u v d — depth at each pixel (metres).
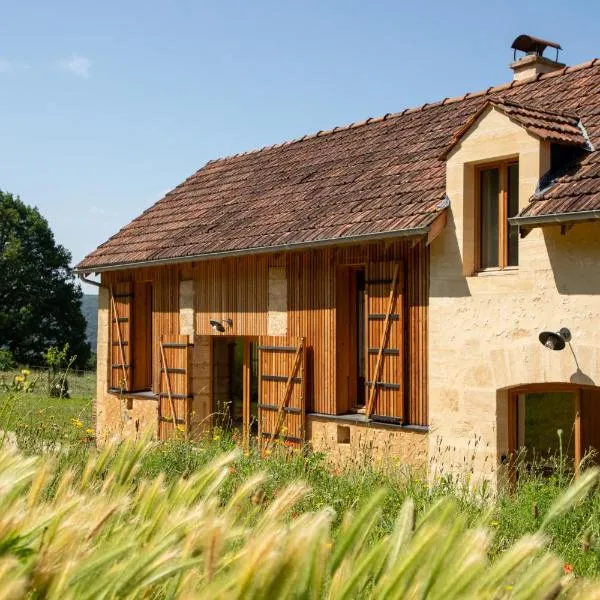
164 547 2.06
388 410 10.91
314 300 12.21
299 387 12.27
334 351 11.85
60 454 5.02
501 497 7.38
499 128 9.55
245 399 13.88
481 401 9.65
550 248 8.95
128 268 15.42
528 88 12.27
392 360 10.88
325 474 8.14
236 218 14.16
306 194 13.35
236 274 13.66
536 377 9.06
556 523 5.71
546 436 9.46
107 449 3.55
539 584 1.89
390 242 10.64
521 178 9.32
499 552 4.34
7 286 48.72
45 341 49.66
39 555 1.99
